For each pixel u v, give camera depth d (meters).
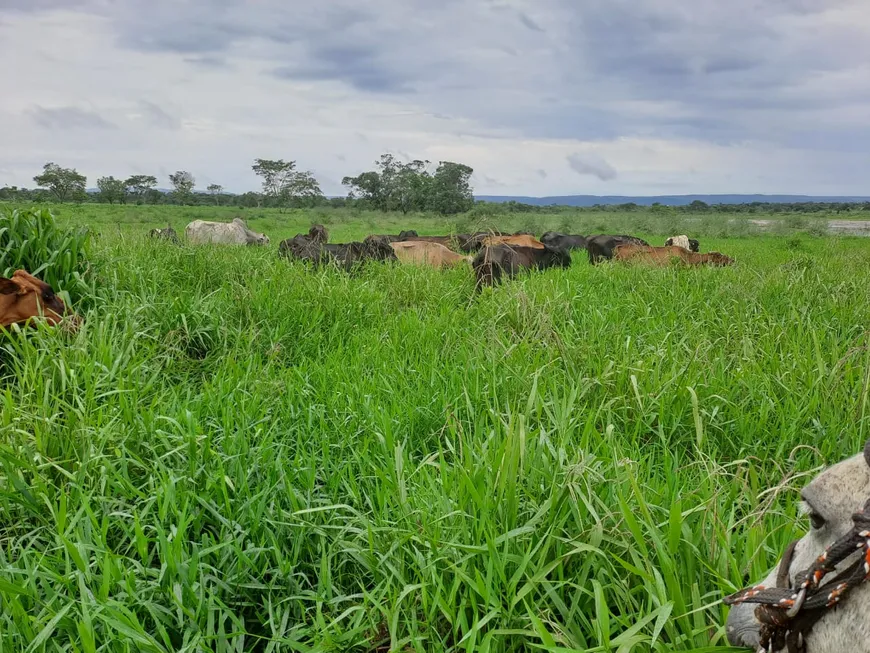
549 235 18.25
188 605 2.54
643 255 12.27
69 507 3.16
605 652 2.06
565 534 2.62
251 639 2.65
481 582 2.33
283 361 5.70
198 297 6.47
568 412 3.42
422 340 5.94
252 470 3.38
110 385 4.27
